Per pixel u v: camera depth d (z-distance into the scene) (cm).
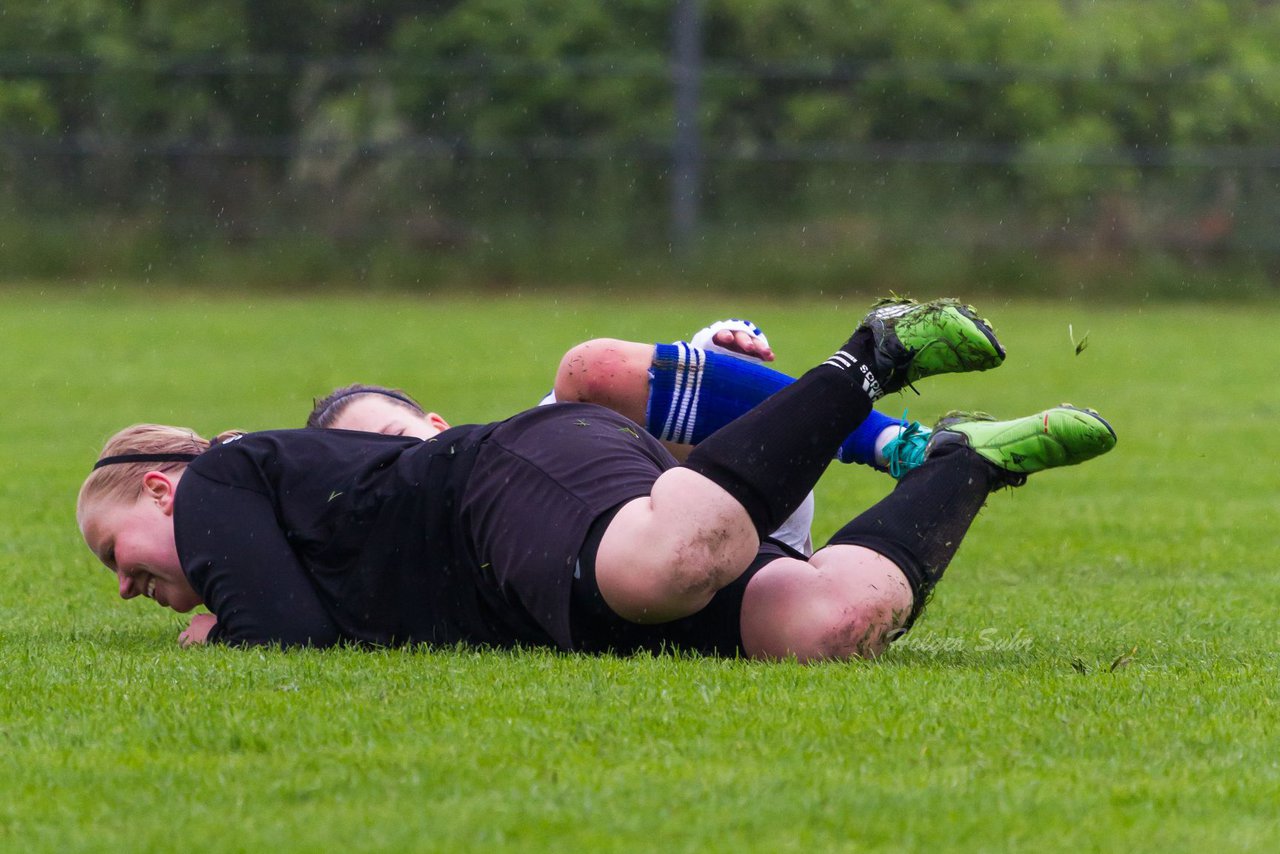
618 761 857
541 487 1165
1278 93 7700
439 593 1205
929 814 770
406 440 1280
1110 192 7575
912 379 1148
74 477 2684
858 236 7500
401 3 7894
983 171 7644
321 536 1222
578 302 6862
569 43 7950
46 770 851
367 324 5809
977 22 7969
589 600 1133
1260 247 7481
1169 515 2325
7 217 7344
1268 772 850
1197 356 5022
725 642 1162
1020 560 1938
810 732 912
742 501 1091
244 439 1266
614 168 7606
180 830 752
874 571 1151
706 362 1352
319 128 7631
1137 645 1291
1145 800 799
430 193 7612
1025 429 1167
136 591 1312
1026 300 7288
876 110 7725
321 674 1077
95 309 6325
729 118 7775
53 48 7506
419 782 817
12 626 1409
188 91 7550
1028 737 909
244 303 6706
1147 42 7788
